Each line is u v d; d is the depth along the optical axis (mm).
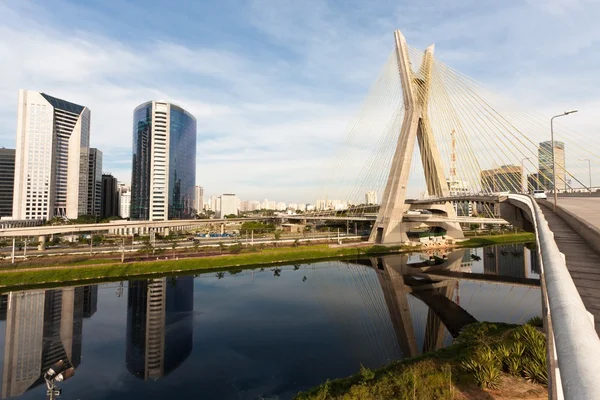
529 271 71812
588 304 8602
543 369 19688
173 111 161250
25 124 131625
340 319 44031
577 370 2961
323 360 32156
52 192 137250
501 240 113000
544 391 18344
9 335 39000
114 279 62188
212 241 101688
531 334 23344
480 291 56344
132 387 28203
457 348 28328
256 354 33781
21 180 130500
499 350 22031
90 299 51406
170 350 35000
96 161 175500
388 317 44438
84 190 161000
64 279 59375
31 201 131750
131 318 44312
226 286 60250
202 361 32500
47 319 43781
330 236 113188
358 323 42406
